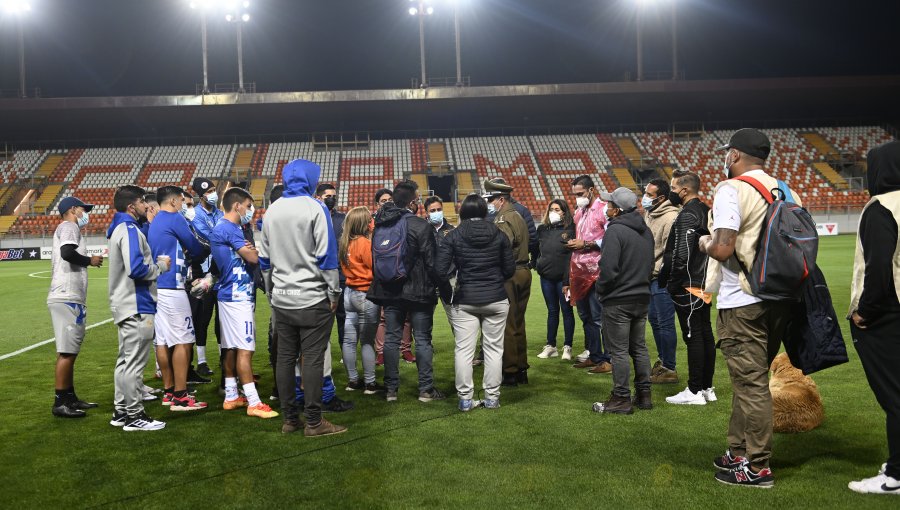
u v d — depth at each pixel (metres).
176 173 34.38
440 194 37.91
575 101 34.28
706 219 5.03
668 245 5.10
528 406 5.11
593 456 3.90
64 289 4.98
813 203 32.09
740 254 3.43
